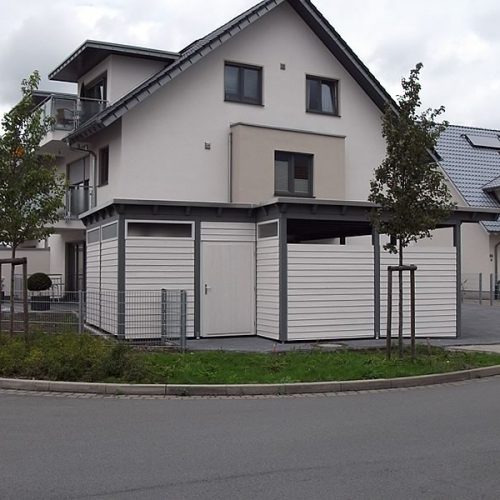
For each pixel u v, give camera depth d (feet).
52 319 47.83
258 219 53.06
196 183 67.36
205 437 24.11
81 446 22.68
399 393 33.96
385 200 41.39
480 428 25.68
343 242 68.08
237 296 52.60
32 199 45.68
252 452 22.02
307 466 20.39
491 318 71.56
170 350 44.06
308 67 73.87
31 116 45.93
